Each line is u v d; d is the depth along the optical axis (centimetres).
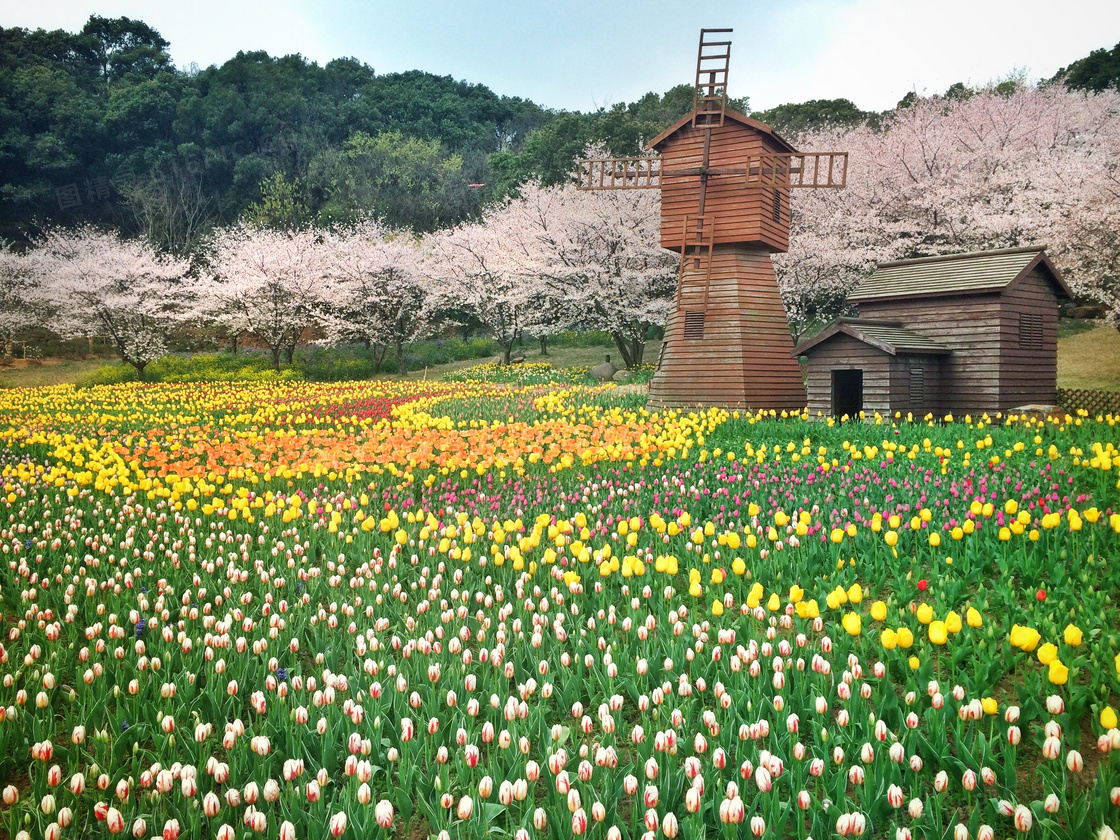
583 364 4728
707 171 2319
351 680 548
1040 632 587
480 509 1055
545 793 468
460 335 6338
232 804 402
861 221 3509
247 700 561
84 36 10556
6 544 893
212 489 1048
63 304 4706
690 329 2392
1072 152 3550
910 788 423
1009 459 1291
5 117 7981
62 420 2306
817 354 2069
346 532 977
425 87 11444
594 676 573
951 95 5131
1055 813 390
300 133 9088
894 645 511
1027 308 2089
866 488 1060
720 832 395
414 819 448
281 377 4194
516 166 6209
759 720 457
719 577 674
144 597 694
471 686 527
